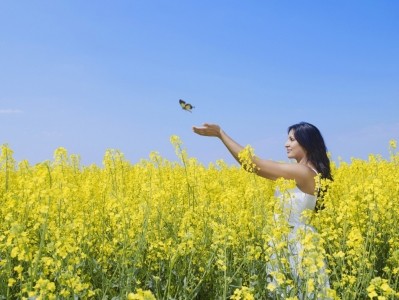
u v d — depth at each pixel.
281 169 4.82
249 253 4.48
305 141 4.93
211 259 4.33
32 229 4.69
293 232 4.48
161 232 5.27
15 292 4.23
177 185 6.58
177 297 4.49
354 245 3.97
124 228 4.64
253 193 5.57
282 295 3.75
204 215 5.58
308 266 3.34
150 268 4.70
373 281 3.26
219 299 4.30
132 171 8.36
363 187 4.74
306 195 4.70
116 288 4.64
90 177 7.73
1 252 4.40
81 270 4.24
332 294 3.22
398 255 4.18
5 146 6.25
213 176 8.15
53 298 3.09
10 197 4.84
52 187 4.50
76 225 4.62
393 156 8.23
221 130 5.23
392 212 5.70
